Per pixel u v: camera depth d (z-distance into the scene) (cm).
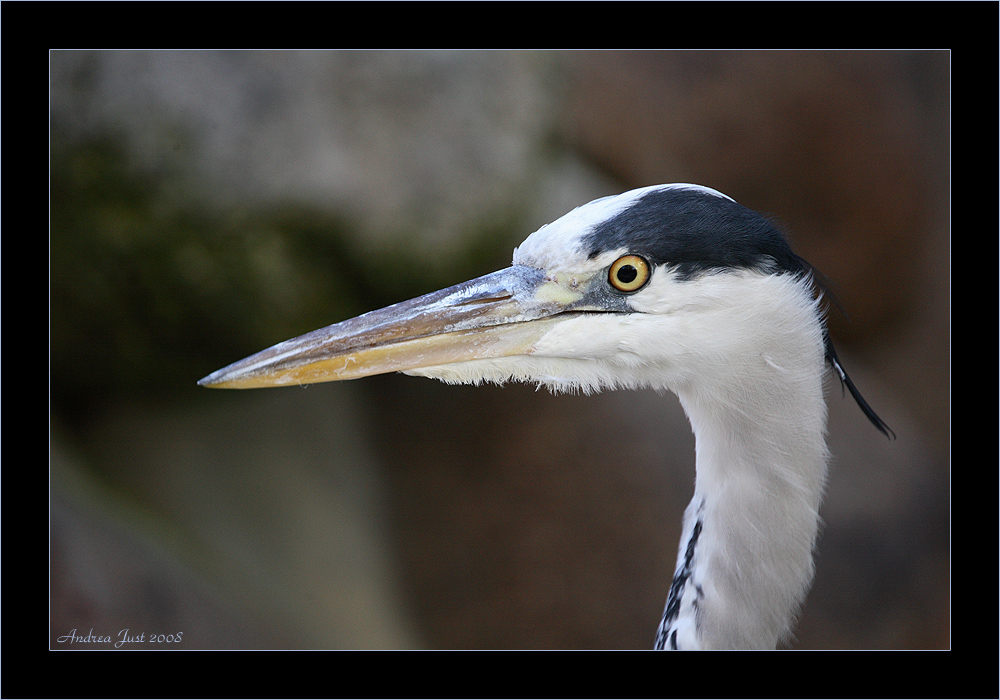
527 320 351
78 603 363
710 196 351
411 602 377
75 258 369
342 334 352
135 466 371
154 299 371
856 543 391
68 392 371
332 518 376
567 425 378
